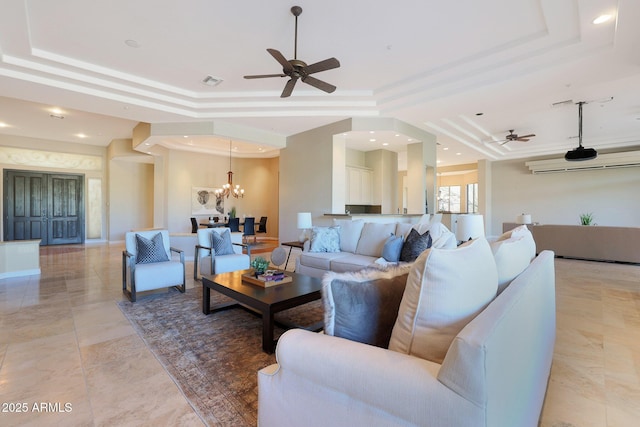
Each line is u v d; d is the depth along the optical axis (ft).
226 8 10.02
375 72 14.65
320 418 3.54
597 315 10.38
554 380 6.59
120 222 32.01
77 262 19.93
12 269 15.75
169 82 15.96
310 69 10.64
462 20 10.55
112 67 14.26
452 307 3.46
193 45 12.33
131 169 32.78
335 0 9.59
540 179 32.68
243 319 9.96
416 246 11.51
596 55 11.42
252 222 31.35
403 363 3.06
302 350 3.67
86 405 5.66
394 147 26.89
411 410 2.80
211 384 6.34
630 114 20.33
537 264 5.66
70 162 30.09
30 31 11.32
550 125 23.13
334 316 4.09
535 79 13.48
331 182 21.33
